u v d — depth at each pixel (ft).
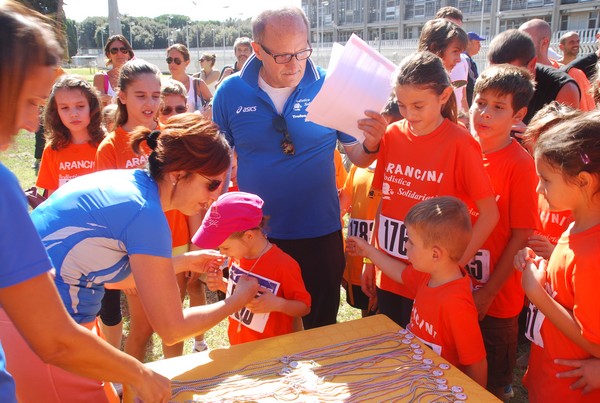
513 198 7.61
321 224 9.38
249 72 9.23
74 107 11.30
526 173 7.52
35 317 3.76
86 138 11.73
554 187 5.47
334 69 7.65
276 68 8.50
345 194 11.36
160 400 4.79
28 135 37.19
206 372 5.55
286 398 5.03
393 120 9.88
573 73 15.87
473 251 7.06
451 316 6.20
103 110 12.88
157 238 5.24
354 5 142.00
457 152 7.23
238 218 7.09
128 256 5.57
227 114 9.49
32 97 3.58
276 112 9.10
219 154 5.60
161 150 5.57
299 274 7.79
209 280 7.45
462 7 115.65
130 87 9.95
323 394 5.08
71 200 5.46
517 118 7.80
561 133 5.38
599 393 5.69
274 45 8.28
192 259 7.41
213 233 7.04
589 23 97.14
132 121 10.20
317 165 9.21
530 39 11.65
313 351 5.93
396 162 7.95
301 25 8.40
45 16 3.84
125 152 10.08
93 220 5.28
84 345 4.10
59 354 4.03
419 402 4.94
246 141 9.27
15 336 5.47
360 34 142.72
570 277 5.48
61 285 5.44
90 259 5.37
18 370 5.50
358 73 7.65
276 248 7.82
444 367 5.56
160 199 5.71
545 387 6.15
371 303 10.33
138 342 9.82
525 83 7.62
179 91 14.15
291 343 6.15
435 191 7.47
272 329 7.60
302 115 8.99
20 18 3.44
